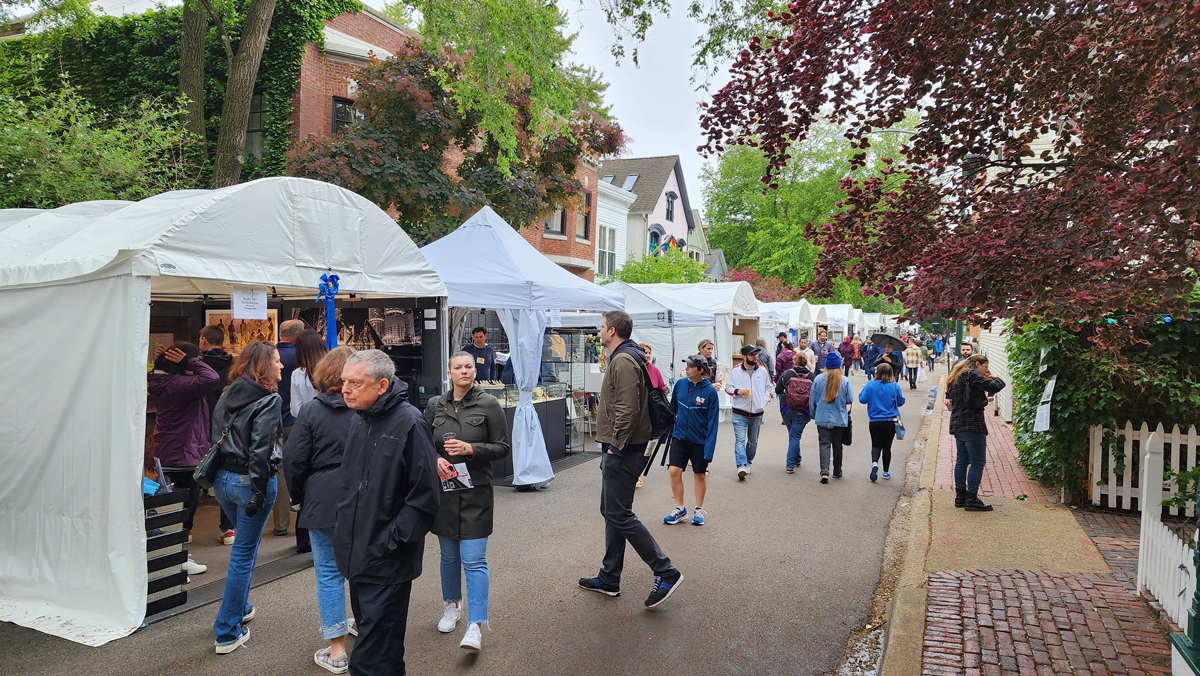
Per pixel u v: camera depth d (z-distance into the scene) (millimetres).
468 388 4367
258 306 5703
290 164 12750
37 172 9836
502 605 4895
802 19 3824
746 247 49281
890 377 9391
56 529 4781
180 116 13148
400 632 3088
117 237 5031
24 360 4984
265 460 4043
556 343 13773
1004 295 3193
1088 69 3500
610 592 5055
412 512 3031
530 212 15828
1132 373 7094
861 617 4789
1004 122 3857
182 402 5926
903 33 3510
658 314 14258
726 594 5133
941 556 5785
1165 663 3836
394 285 7133
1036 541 6227
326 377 3889
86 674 3873
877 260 3895
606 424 4762
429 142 14336
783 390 9914
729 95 3980
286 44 14172
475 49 12203
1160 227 2801
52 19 13375
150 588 4621
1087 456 7547
